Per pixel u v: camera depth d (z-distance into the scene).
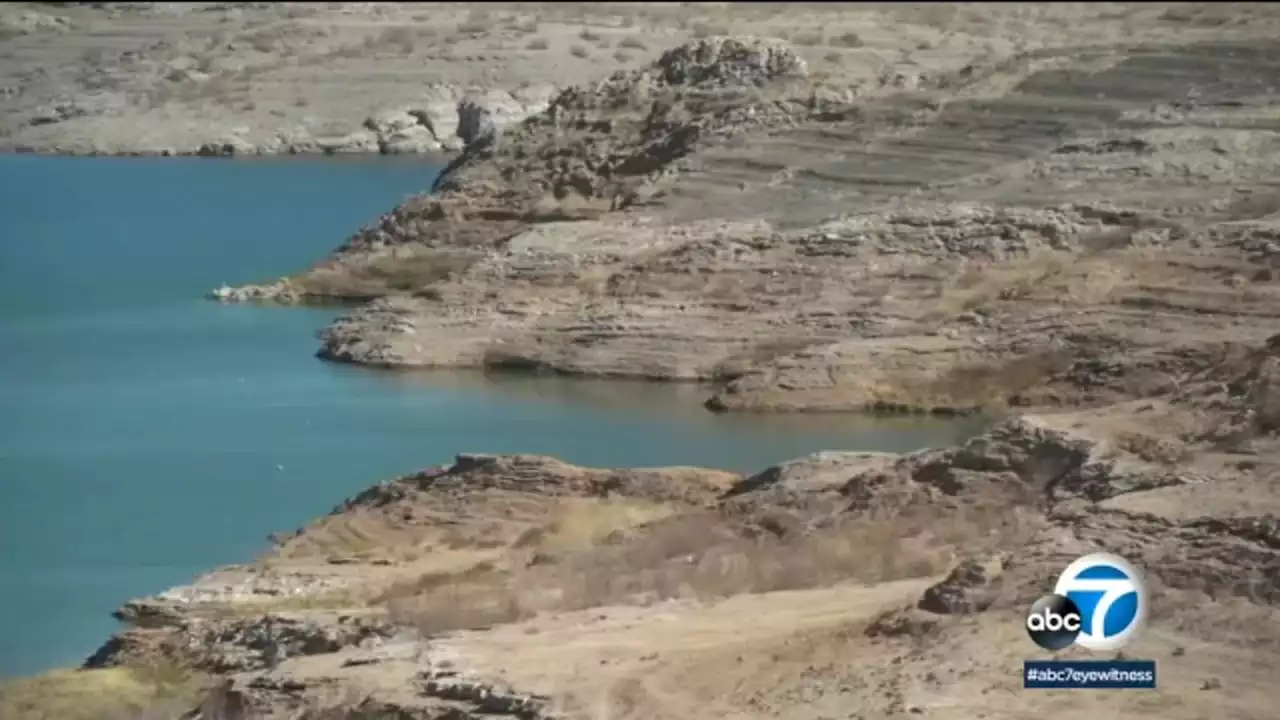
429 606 56.00
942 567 57.06
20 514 77.94
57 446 89.06
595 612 53.72
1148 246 105.69
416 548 69.06
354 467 84.88
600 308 108.25
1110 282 101.12
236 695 49.41
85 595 67.12
